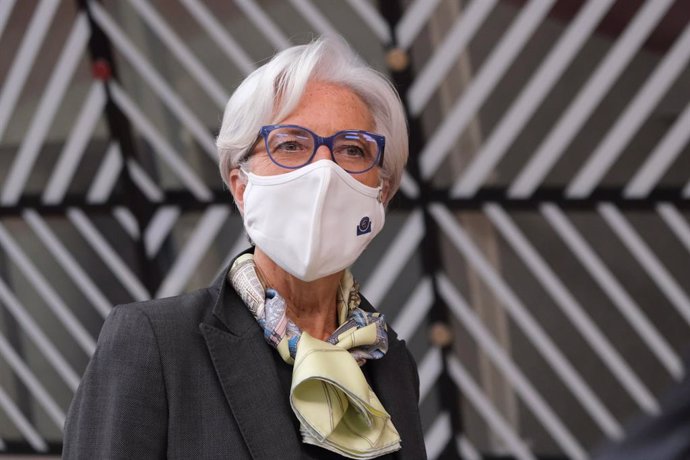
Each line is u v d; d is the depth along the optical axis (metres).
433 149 4.44
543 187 4.36
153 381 1.71
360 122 1.87
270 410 1.76
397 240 4.68
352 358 1.83
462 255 4.62
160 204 5.07
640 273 4.38
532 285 4.55
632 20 3.98
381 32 4.33
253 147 1.86
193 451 1.70
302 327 1.92
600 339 4.52
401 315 4.80
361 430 1.83
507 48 4.19
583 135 4.22
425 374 4.84
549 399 4.68
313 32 4.45
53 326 5.46
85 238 5.25
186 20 4.62
